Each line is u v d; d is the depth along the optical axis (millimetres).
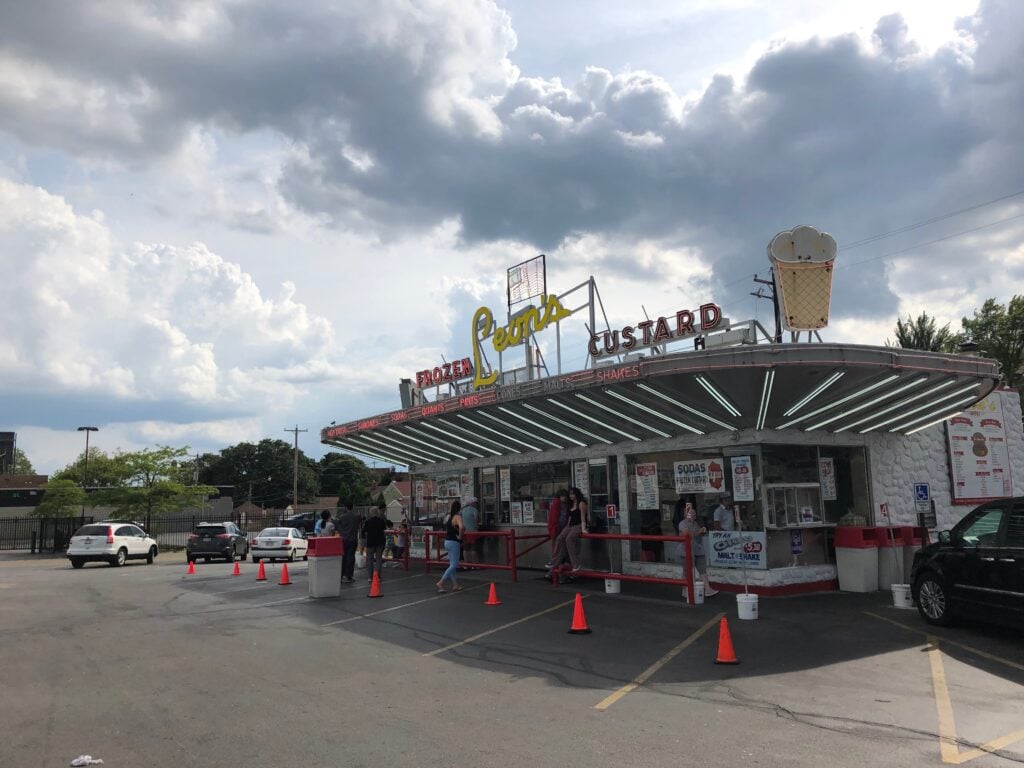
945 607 10391
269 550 29656
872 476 15078
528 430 16672
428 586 16359
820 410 13102
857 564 13742
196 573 23281
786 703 7027
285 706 7078
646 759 5504
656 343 15367
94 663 9188
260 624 12141
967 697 7219
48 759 5652
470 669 8617
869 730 6203
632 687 7684
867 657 8891
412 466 23453
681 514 14930
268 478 98188
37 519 42125
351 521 18000
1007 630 10305
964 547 10148
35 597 16281
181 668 8844
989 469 17562
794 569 13625
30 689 7883
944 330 38781
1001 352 37344
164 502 41812
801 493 14102
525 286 20188
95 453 65375
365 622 12102
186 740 6074
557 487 18047
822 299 13711
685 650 9359
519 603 13359
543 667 8648
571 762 5445
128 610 14031
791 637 9984
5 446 110000
